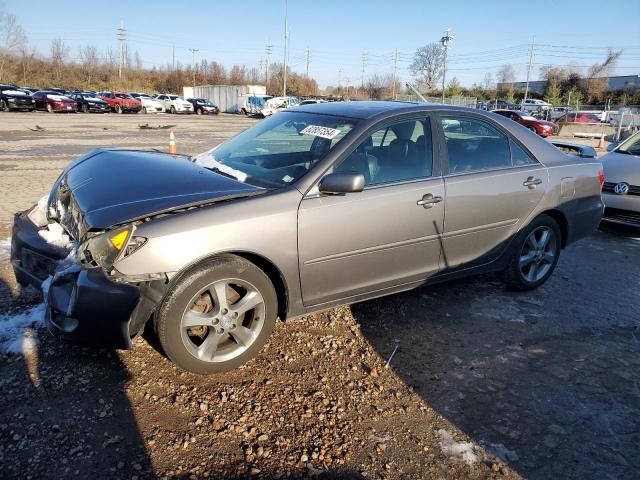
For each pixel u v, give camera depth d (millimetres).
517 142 4398
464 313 4238
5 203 6961
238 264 3047
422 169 3791
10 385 2939
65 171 3969
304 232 3203
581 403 3117
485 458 2639
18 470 2357
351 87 83000
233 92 55531
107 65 78438
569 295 4734
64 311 2846
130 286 2758
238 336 3170
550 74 61812
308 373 3264
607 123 32469
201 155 4250
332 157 3402
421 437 2768
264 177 3459
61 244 3359
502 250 4332
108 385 2994
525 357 3615
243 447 2607
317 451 2609
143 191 3084
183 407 2861
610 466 2615
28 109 34188
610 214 6867
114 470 2398
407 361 3480
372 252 3533
